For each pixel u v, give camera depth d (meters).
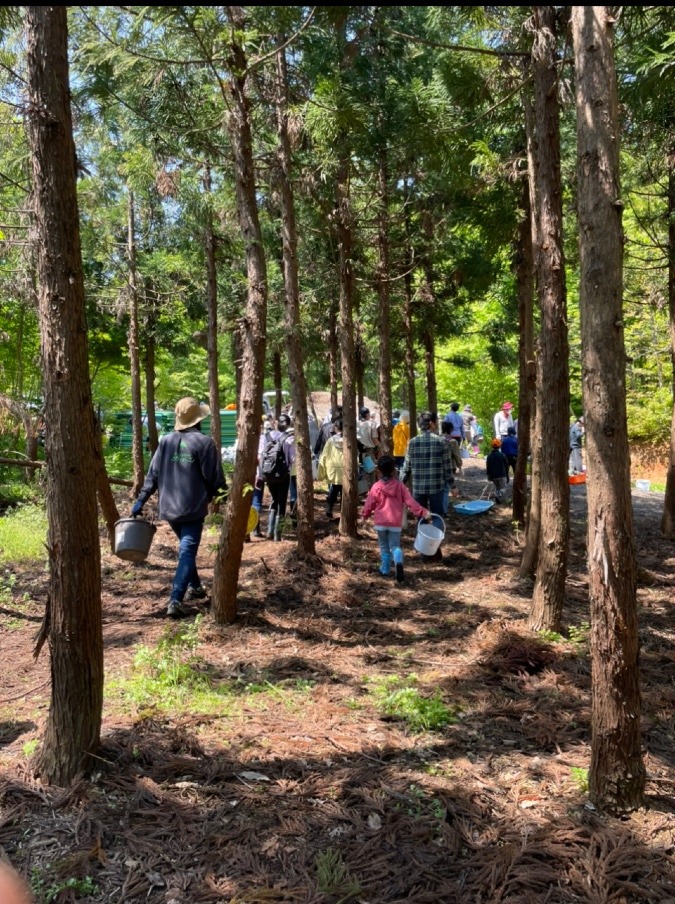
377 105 8.09
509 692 4.82
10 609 6.43
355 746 3.88
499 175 7.53
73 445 3.20
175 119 6.75
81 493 3.25
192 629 5.78
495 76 6.57
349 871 2.78
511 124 8.41
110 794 3.25
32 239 3.51
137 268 12.72
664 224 10.22
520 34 6.32
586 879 2.74
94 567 3.32
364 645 5.80
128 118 7.28
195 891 2.65
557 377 5.98
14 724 4.05
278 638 5.82
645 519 11.98
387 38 8.06
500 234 9.16
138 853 2.86
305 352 15.09
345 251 9.33
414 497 8.91
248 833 3.00
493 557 9.02
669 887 2.72
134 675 4.85
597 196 3.05
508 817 3.17
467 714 4.42
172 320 15.63
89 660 3.33
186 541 6.33
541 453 6.09
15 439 13.95
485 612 6.72
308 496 8.33
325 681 4.93
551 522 6.00
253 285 5.91
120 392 19.58
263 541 9.41
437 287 12.84
